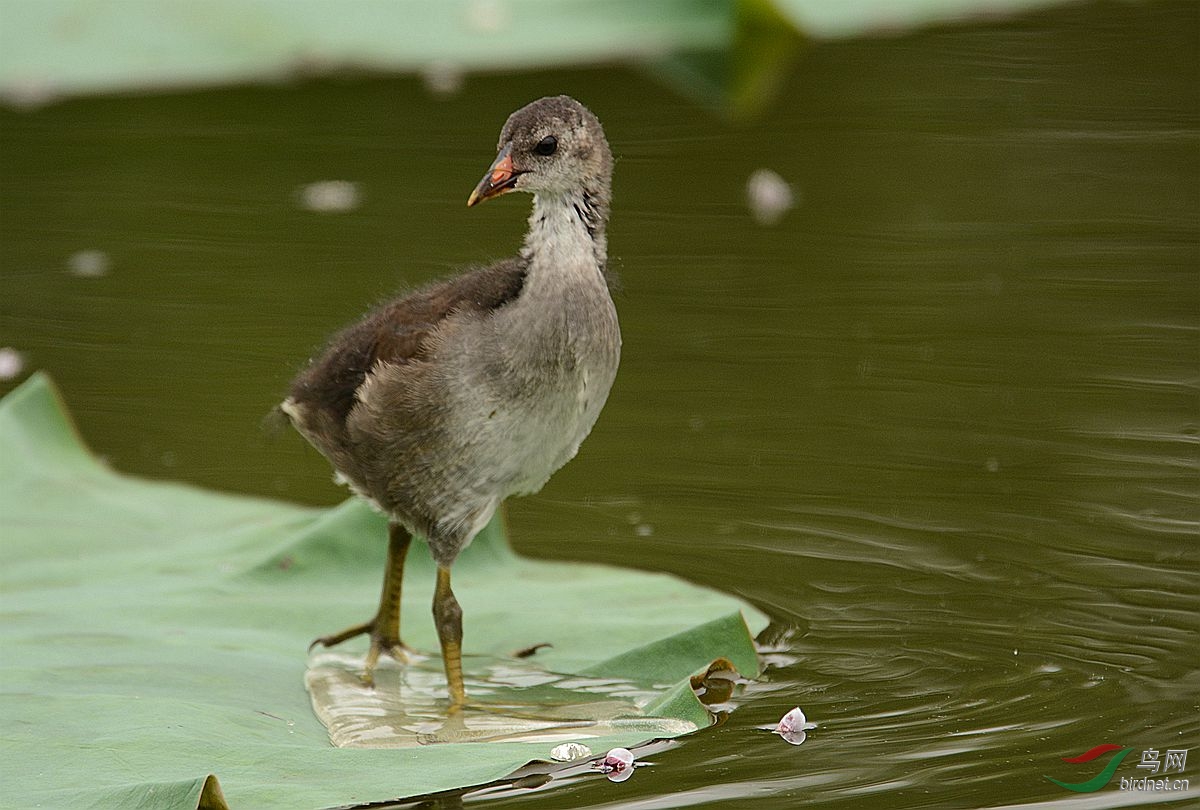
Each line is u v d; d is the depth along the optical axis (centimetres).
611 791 779
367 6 2150
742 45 2075
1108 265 1497
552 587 1045
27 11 2044
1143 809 754
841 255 1539
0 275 1509
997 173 1688
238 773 777
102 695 862
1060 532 1081
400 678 945
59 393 1305
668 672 935
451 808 764
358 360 952
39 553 1055
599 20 2117
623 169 1731
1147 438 1205
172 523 1108
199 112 1911
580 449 1236
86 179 1723
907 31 2133
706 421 1266
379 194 1681
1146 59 1956
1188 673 901
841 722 854
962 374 1320
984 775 788
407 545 973
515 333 895
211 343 1387
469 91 1945
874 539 1087
